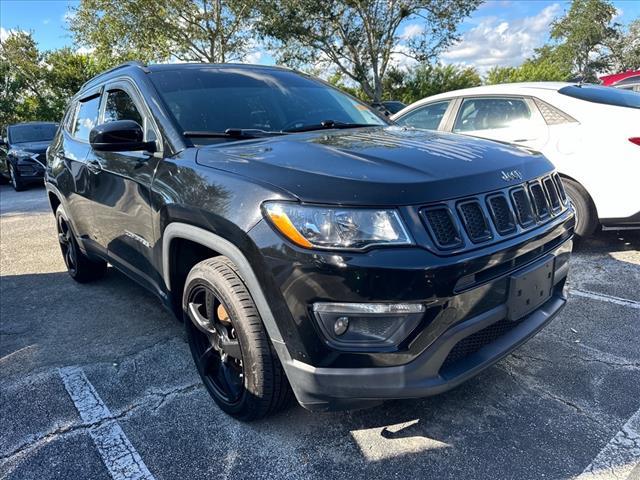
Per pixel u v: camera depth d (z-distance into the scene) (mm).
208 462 2076
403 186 1795
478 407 2359
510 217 2035
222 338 2283
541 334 3064
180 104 2754
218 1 20906
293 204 1803
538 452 2043
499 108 4914
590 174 4246
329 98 3410
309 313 1781
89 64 24281
